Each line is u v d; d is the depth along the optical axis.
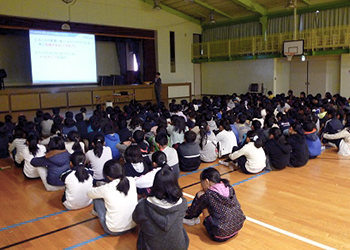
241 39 13.23
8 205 3.42
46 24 10.56
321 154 5.04
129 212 2.65
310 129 4.67
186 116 6.64
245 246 2.50
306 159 4.39
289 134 4.50
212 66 15.38
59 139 3.73
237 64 14.27
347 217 2.92
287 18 12.62
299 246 2.48
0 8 9.57
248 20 13.68
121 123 4.94
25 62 11.72
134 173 3.12
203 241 2.60
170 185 2.08
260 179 3.97
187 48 15.06
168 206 2.07
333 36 10.71
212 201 2.48
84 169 3.23
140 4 12.98
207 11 14.34
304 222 2.85
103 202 2.79
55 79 11.44
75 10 11.16
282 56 12.12
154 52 13.81
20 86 11.52
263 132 4.80
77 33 11.46
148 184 2.94
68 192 3.18
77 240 2.68
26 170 4.13
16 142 4.67
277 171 4.26
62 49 11.50
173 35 14.37
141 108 6.91
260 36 12.68
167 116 6.28
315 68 12.60
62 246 2.59
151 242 2.12
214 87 15.45
